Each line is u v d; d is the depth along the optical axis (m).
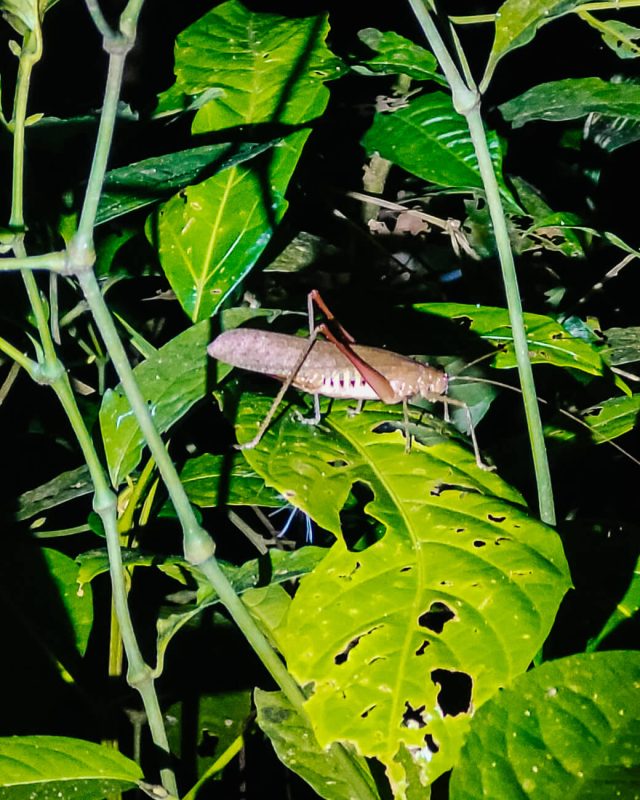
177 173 0.71
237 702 0.78
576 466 0.83
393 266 0.87
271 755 0.80
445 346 0.74
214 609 0.80
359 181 0.88
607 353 0.82
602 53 0.89
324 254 0.83
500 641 0.62
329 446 0.68
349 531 0.75
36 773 0.65
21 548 0.74
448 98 0.79
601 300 0.87
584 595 0.69
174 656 0.79
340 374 0.69
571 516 0.83
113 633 0.72
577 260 0.86
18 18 0.63
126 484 0.74
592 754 0.62
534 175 0.89
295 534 0.82
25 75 0.64
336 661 0.62
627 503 0.84
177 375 0.69
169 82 0.92
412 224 0.88
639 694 0.63
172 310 0.85
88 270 0.61
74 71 0.89
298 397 0.71
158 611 0.80
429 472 0.67
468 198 0.88
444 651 0.62
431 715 0.61
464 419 0.78
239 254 0.73
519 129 0.88
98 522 0.71
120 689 0.72
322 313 0.75
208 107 0.75
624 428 0.76
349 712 0.61
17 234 0.64
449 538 0.65
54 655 0.73
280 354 0.69
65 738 0.66
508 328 0.73
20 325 0.78
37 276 0.77
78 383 0.80
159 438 0.62
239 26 0.78
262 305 0.82
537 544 0.65
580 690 0.63
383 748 0.61
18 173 0.64
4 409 0.83
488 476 0.67
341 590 0.63
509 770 0.61
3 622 0.73
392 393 0.70
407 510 0.66
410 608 0.63
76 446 0.83
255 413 0.69
